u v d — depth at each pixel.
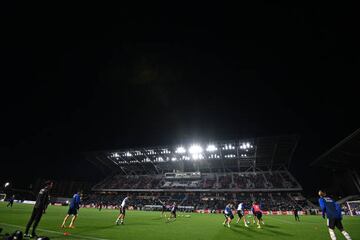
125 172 80.25
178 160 68.88
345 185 60.88
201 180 67.81
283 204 53.66
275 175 64.06
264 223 22.72
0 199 54.50
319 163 56.91
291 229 17.44
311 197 69.25
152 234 13.44
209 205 56.34
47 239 8.55
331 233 9.83
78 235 11.66
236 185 62.19
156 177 75.00
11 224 14.30
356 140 40.78
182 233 14.36
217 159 65.81
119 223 19.33
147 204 62.34
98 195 74.12
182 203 60.75
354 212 44.56
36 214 10.38
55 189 71.00
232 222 23.44
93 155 71.88
